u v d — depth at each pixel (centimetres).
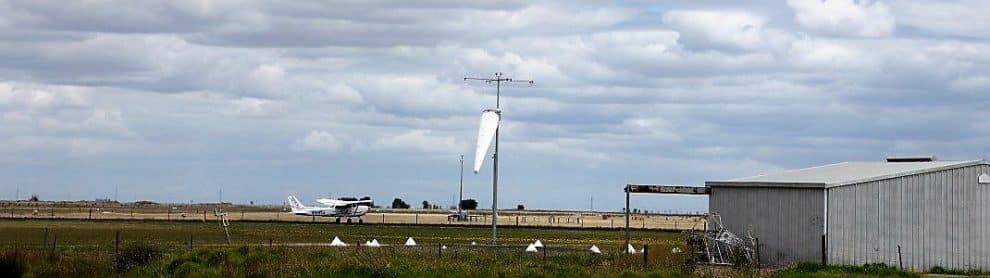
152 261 6044
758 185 6675
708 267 6094
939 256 6788
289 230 14288
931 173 6800
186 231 13112
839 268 5791
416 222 19838
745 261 6512
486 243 10694
